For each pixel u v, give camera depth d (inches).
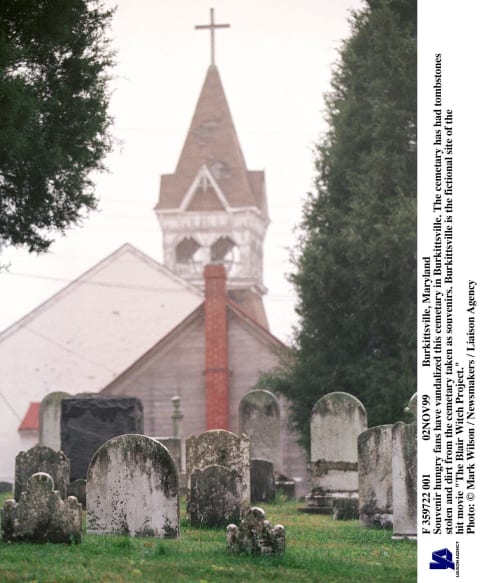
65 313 3457.2
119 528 983.6
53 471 1237.7
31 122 1155.9
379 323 1841.8
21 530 912.9
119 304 3459.6
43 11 1157.1
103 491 987.3
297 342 1888.5
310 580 798.5
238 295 4005.9
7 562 832.9
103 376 3417.8
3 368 3435.0
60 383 3417.8
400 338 1812.3
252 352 2869.1
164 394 2883.9
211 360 2837.1
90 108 1223.5
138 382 2891.2
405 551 933.2
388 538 1004.6
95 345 3440.0
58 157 1184.2
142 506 983.0
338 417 1325.0
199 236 4635.8
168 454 983.0
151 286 3462.1
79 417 1386.6
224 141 4810.5
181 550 895.1
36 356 3440.0
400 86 1918.1
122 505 985.5
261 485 1396.4
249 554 871.1
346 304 1854.1
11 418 3403.1
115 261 3474.4
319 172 1946.4
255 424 1632.6
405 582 799.7
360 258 1829.5
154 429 2874.0
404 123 1908.2
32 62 1204.5
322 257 1857.8
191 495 1078.4
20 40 1168.2
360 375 1814.7
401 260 1806.1
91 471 989.8
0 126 1101.1
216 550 893.8
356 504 1211.2
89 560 844.0
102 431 1382.9
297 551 909.2
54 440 1726.1
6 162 1176.2
